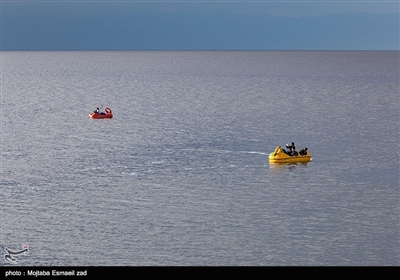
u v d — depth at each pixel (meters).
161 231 55.72
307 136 102.06
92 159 83.12
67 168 78.06
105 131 106.56
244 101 158.38
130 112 134.38
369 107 144.38
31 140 97.69
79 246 52.66
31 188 69.06
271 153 81.50
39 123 116.50
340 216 59.56
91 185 70.19
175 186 69.62
